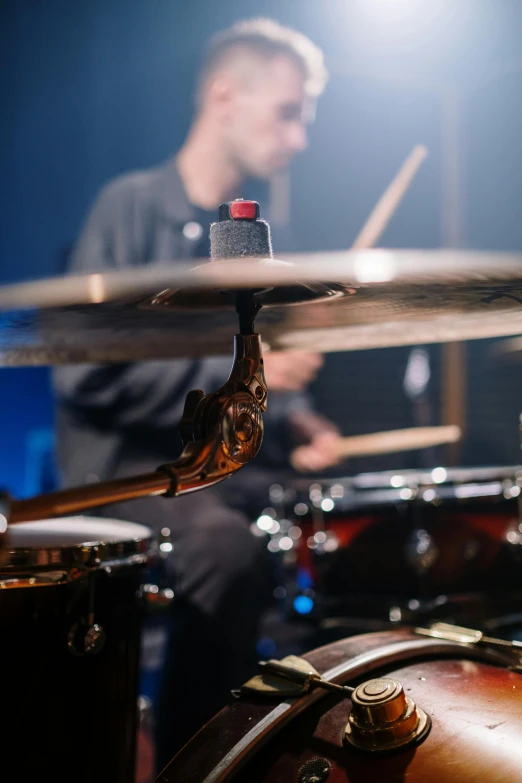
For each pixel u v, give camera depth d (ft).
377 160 9.53
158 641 5.84
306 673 2.03
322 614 4.38
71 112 9.16
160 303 2.27
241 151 5.55
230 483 5.47
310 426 5.53
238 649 4.32
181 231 5.35
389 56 9.19
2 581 2.18
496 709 1.90
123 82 9.10
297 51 5.65
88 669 2.31
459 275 1.72
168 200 5.39
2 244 9.27
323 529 4.37
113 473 4.96
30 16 8.94
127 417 4.90
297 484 4.87
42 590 2.22
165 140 9.13
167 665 4.34
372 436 5.43
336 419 9.29
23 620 2.21
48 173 9.23
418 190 9.57
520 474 4.45
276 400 5.61
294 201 9.50
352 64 9.21
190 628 4.29
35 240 9.30
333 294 2.14
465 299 2.14
